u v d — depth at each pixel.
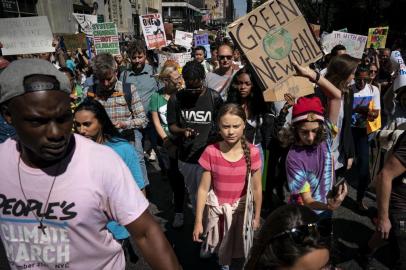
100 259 1.34
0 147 1.31
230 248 2.64
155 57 8.76
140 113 3.89
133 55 5.13
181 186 3.79
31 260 1.31
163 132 4.17
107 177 1.27
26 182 1.23
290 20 2.96
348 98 3.30
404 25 18.20
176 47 10.16
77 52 10.73
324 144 2.52
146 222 1.35
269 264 1.32
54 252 1.27
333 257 1.53
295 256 1.26
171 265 1.38
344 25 21.80
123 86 3.85
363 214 4.06
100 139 2.51
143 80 5.19
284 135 2.56
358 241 3.51
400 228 2.33
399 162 2.18
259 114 3.41
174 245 3.54
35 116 1.11
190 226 3.91
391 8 18.92
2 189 1.26
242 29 2.96
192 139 3.33
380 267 3.11
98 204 1.26
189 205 4.45
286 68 2.98
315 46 2.99
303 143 2.50
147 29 8.57
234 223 2.63
